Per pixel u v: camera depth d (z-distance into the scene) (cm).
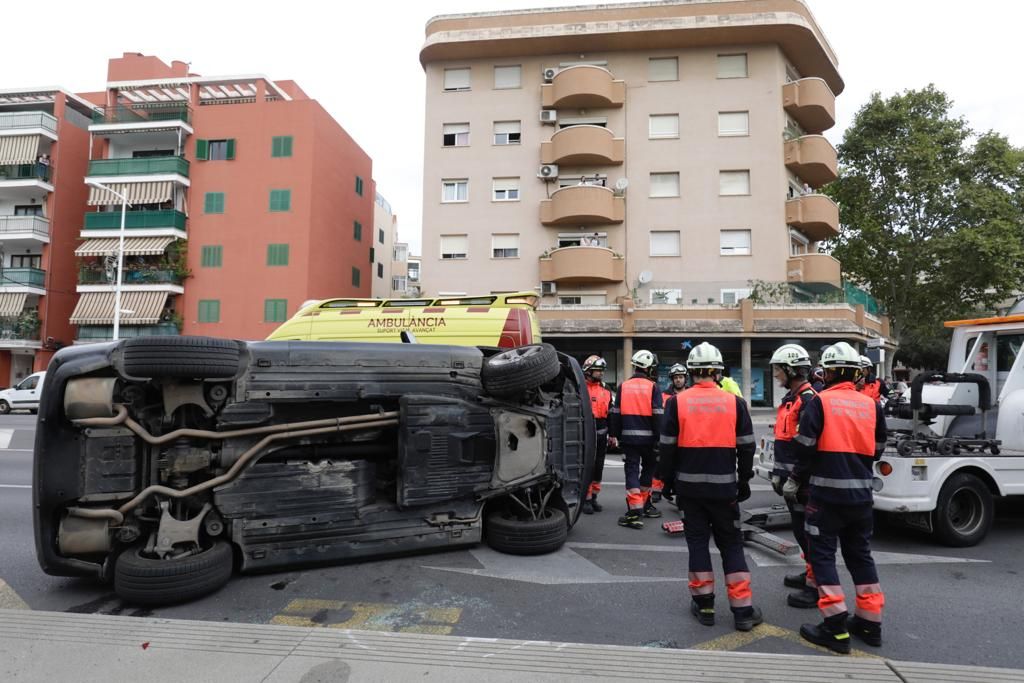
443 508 485
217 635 326
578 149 2334
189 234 2670
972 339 696
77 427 393
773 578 460
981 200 2461
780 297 2173
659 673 291
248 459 416
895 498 518
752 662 303
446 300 877
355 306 885
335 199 2836
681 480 372
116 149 2795
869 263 2781
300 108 2653
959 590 436
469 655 307
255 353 427
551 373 503
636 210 2417
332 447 459
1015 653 337
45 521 389
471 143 2498
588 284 2383
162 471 405
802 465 353
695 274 2369
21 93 2853
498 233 2459
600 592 422
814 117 2520
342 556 449
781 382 470
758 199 2358
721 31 2350
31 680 281
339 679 283
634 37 2386
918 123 2617
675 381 667
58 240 2791
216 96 2923
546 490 527
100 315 2612
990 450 573
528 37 2400
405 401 462
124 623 338
